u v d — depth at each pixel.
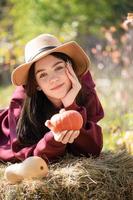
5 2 12.91
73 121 2.93
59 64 3.14
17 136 3.30
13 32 10.88
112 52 7.43
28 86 3.27
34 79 3.23
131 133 4.37
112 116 6.11
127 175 3.07
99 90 7.21
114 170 3.03
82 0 10.99
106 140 5.37
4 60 7.62
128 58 6.79
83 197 2.92
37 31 10.63
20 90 3.44
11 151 3.33
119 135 4.63
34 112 3.30
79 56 3.25
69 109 3.12
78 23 10.79
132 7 8.93
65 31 10.70
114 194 2.99
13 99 3.43
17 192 2.91
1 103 8.29
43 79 3.16
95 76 7.64
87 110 3.33
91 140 3.16
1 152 3.38
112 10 10.46
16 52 7.26
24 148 3.24
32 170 2.91
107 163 3.12
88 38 10.73
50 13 11.08
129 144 4.04
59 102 3.25
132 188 3.07
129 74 6.70
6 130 3.44
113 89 7.02
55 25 11.01
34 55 3.16
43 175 2.94
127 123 5.30
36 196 2.89
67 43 3.12
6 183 3.00
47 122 2.98
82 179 2.92
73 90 3.13
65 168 3.00
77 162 3.06
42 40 3.20
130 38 6.76
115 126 5.08
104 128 5.82
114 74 7.64
